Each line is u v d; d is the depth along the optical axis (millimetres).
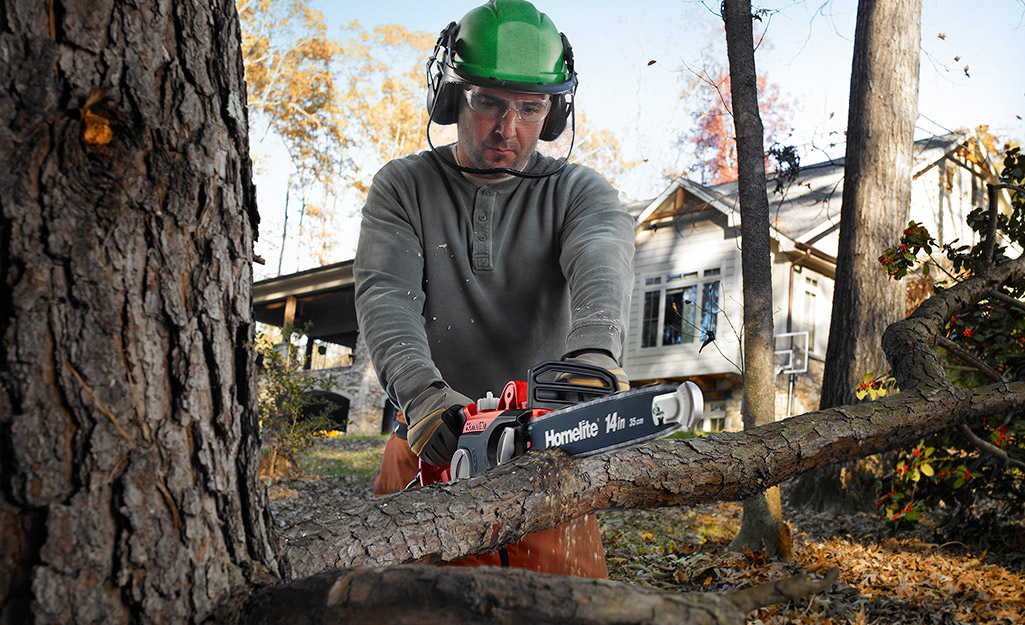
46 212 924
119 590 944
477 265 2197
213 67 1065
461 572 905
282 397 10602
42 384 917
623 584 885
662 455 1866
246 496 1104
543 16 2057
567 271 2152
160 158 997
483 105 1999
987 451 3820
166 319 1011
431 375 1913
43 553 900
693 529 6309
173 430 1007
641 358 16109
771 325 5469
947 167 17172
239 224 1111
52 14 926
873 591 4176
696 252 15594
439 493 1497
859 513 6727
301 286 19000
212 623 999
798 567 4676
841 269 7824
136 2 977
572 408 1557
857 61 8070
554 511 1612
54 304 928
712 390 15547
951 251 4461
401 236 2162
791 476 2139
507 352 2271
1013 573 4594
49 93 917
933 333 2939
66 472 922
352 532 1361
